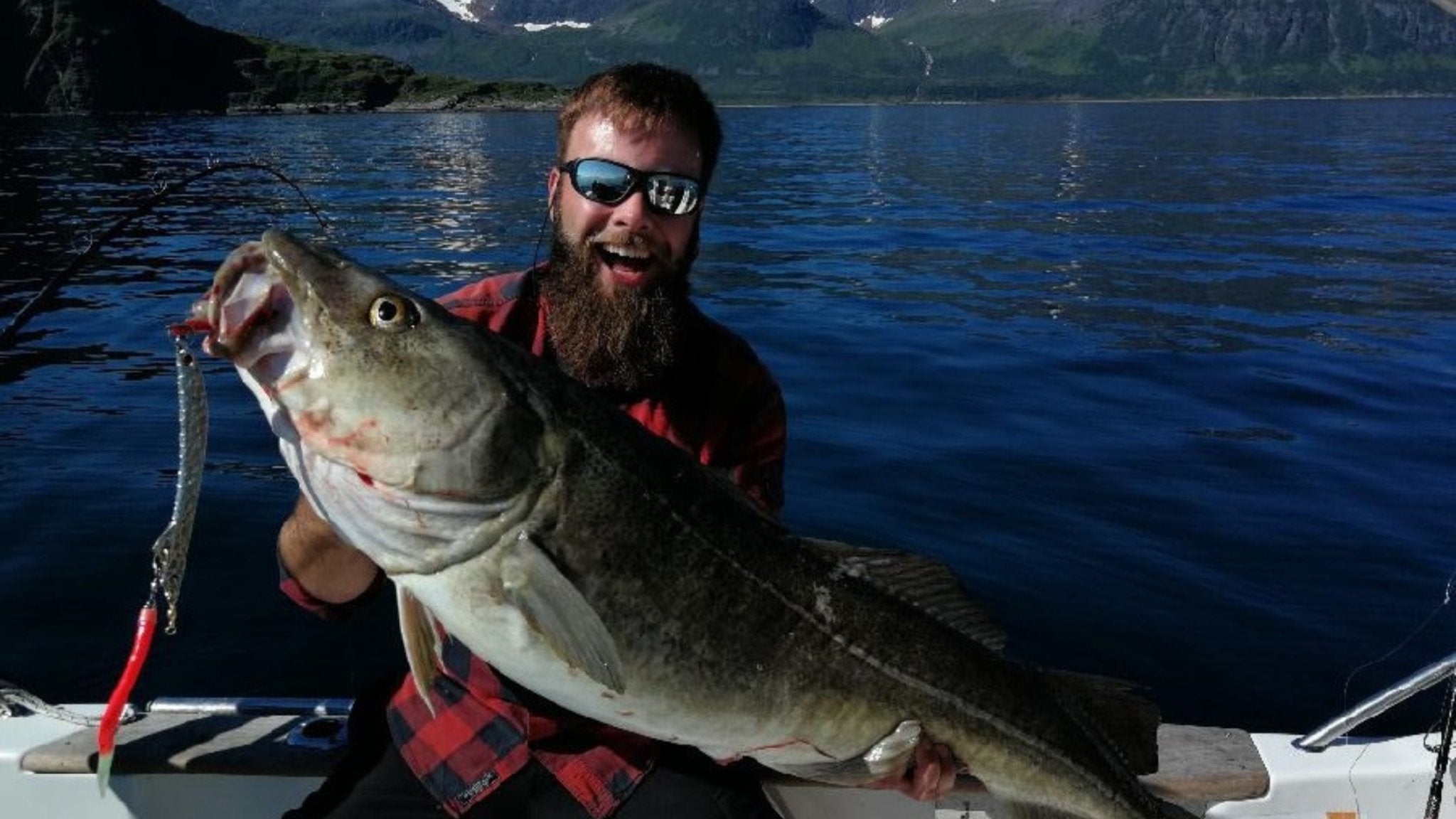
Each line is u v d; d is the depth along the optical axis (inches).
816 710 32.1
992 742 34.5
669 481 30.4
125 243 224.7
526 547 28.3
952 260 216.5
